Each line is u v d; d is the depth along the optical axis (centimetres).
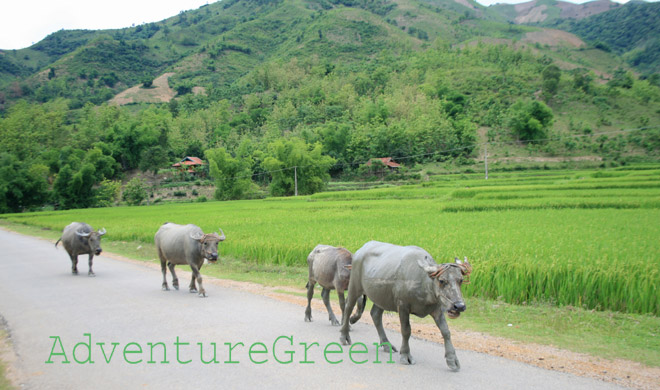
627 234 1533
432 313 600
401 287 603
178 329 796
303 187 7050
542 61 14638
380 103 10912
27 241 2581
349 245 1449
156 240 1181
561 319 809
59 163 6931
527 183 4831
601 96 10844
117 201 7344
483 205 2830
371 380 562
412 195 4578
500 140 8938
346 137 8900
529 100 10619
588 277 956
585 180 4159
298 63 15762
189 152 9712
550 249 1215
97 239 1403
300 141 7412
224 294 1090
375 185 7194
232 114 12300
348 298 709
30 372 618
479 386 536
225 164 6931
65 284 1259
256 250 1580
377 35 19238
